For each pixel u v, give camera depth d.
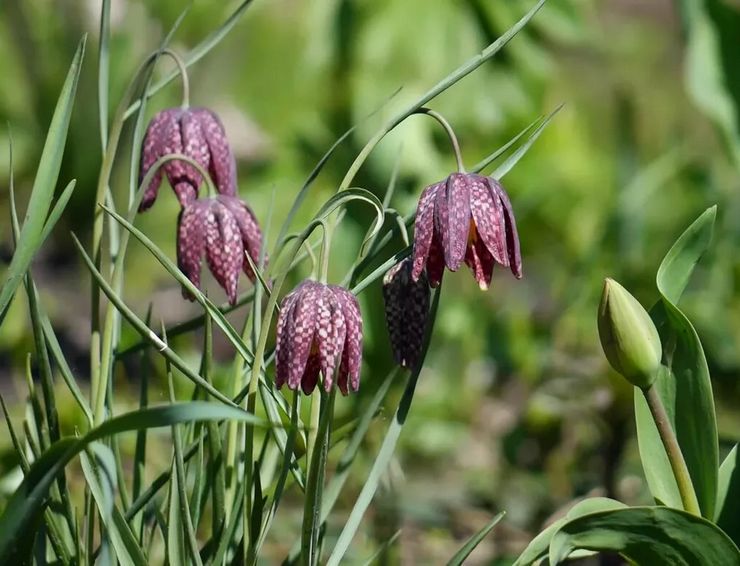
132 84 0.94
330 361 0.86
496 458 1.48
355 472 1.31
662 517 0.87
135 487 0.96
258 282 0.93
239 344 0.89
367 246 0.93
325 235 0.88
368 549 1.15
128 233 0.92
